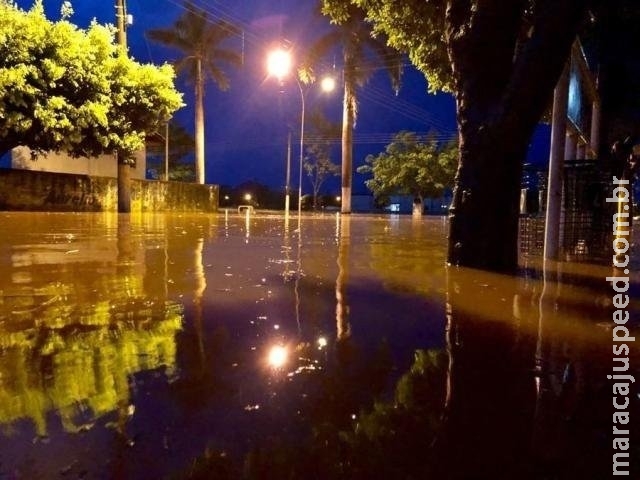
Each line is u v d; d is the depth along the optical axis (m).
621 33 9.29
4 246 6.80
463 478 1.34
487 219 5.62
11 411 1.67
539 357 2.40
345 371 2.14
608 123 10.80
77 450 1.42
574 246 7.58
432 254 7.12
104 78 15.80
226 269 5.09
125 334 2.63
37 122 14.11
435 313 3.33
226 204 45.03
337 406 1.77
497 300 3.83
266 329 2.81
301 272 5.04
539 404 1.83
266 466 1.36
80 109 14.85
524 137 5.48
